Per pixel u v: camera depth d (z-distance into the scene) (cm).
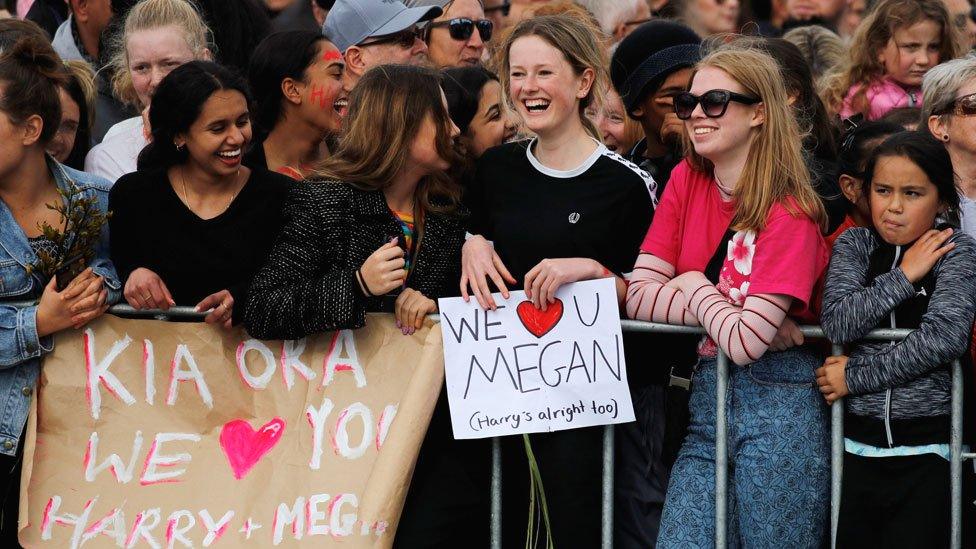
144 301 1698
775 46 1883
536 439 1712
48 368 1734
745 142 1634
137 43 2153
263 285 1672
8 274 1714
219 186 1727
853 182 1720
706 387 1680
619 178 1706
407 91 1698
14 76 1672
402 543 1697
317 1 2672
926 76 1989
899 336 1590
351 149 1725
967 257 1595
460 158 1731
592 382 1675
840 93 2470
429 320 1702
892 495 1591
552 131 1711
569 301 1677
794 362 1645
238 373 1730
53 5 2762
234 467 1716
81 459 1728
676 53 1956
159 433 1728
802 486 1612
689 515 1656
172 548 1698
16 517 1750
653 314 1670
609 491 1681
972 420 1636
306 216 1697
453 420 1677
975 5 2916
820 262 1638
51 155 1798
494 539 1722
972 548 1647
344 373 1712
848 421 1625
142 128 2161
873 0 2755
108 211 1748
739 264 1639
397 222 1728
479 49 2459
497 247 1733
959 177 1927
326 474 1694
